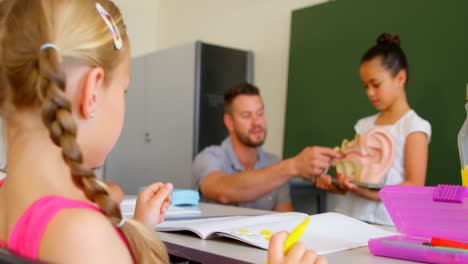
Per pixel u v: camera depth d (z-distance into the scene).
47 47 0.53
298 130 2.88
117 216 0.54
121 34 0.63
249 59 3.25
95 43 0.57
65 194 0.55
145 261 0.58
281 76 3.06
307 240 0.94
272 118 3.10
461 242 0.84
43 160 0.55
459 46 2.19
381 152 1.75
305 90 2.85
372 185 1.66
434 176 2.26
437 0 2.28
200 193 2.29
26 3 0.56
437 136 2.26
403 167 1.74
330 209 2.69
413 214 0.91
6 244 0.53
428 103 2.30
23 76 0.54
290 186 2.62
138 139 3.69
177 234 0.99
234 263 0.79
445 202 0.85
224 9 3.51
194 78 3.10
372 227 1.12
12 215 0.54
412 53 2.37
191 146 3.11
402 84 1.81
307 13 2.86
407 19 2.39
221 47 3.16
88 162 0.62
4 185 0.57
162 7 4.18
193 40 3.80
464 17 2.18
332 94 2.70
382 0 2.50
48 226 0.50
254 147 2.38
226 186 2.09
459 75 2.19
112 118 0.62
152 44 4.22
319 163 1.87
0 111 0.57
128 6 4.09
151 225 0.90
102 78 0.58
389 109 1.82
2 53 0.55
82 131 0.59
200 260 0.85
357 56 2.59
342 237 0.99
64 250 0.48
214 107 3.14
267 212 1.44
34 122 0.55
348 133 2.61
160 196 0.93
